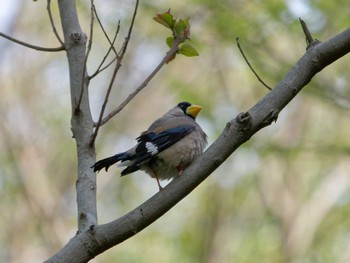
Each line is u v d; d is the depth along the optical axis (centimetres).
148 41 1878
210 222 1947
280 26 1210
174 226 1944
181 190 525
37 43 2045
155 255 1872
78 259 509
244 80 1722
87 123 620
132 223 516
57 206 1900
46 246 1859
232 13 1209
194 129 691
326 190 1838
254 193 1922
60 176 1969
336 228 1830
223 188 1942
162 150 666
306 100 1705
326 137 1655
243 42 1212
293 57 1284
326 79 1263
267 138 1421
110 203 1955
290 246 1809
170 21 626
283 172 1847
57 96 2031
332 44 520
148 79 623
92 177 596
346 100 1245
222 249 1922
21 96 2005
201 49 1271
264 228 1889
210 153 528
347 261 1797
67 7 669
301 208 1838
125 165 672
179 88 1650
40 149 1964
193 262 1905
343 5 1173
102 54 1942
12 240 1858
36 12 2020
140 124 2020
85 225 561
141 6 1264
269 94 525
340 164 1833
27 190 1892
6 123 1947
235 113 1669
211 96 1614
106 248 515
